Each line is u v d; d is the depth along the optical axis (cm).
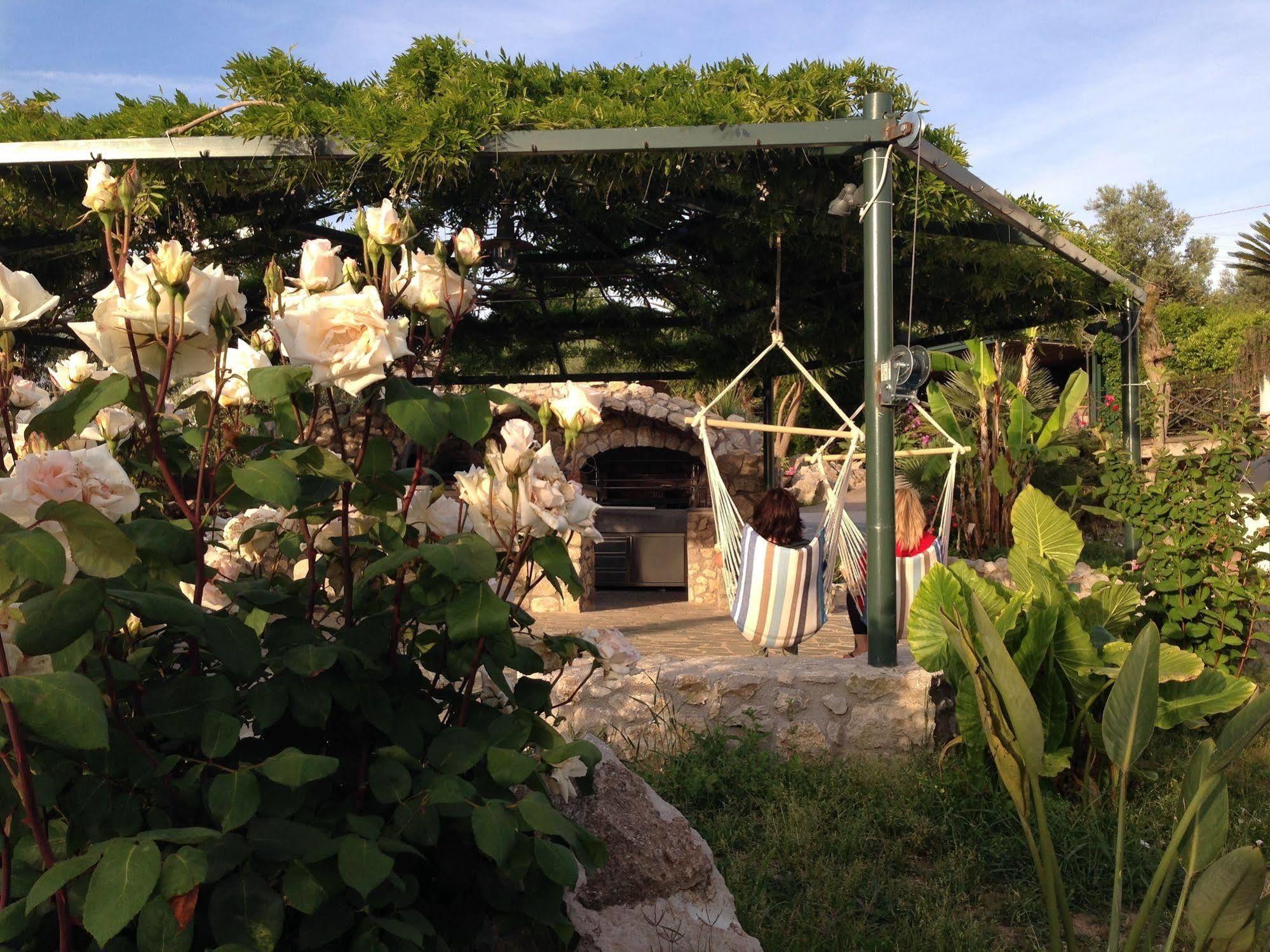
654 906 300
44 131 512
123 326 160
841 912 367
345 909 165
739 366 1143
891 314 547
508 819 173
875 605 541
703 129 512
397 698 200
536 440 204
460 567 173
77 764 159
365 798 196
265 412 221
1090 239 762
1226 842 429
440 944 184
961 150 613
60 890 150
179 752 180
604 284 952
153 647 191
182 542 176
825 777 488
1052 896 294
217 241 719
